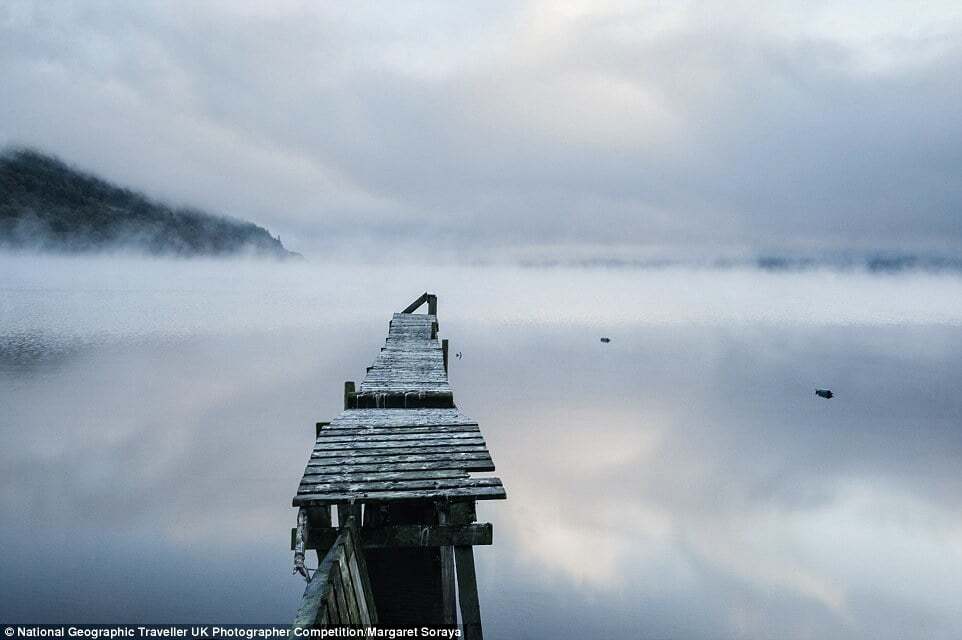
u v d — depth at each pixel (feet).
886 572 45.19
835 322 277.03
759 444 79.41
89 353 140.05
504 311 309.83
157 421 82.33
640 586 42.27
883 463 72.13
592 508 57.11
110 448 68.90
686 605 40.11
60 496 52.75
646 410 97.71
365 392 34.14
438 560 24.06
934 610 39.22
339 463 22.06
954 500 59.98
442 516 20.21
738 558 47.03
